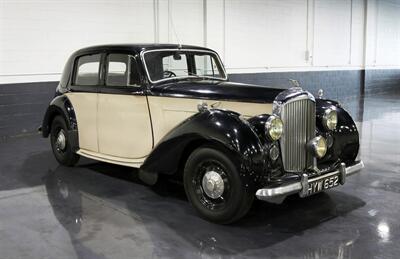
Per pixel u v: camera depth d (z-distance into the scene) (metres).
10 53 7.07
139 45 4.36
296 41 11.92
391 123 8.76
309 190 3.39
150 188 4.44
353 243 3.14
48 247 3.08
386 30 15.62
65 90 5.14
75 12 7.69
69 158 5.16
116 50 4.43
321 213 3.75
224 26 9.98
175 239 3.21
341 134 3.95
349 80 14.14
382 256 2.94
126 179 4.76
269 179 3.32
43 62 7.43
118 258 2.91
